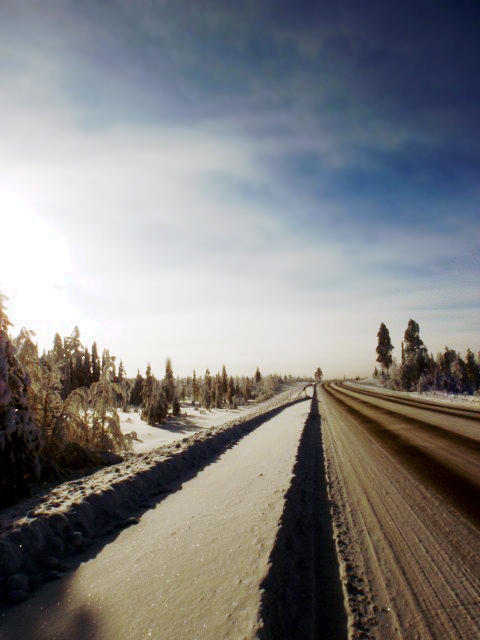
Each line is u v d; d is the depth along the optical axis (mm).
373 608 2846
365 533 4273
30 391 8109
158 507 5113
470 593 2992
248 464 7605
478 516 4566
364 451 9289
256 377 109438
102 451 9297
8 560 3240
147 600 2756
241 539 3678
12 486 5832
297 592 3098
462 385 58188
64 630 2490
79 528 4145
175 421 27891
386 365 75875
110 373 10164
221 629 2326
